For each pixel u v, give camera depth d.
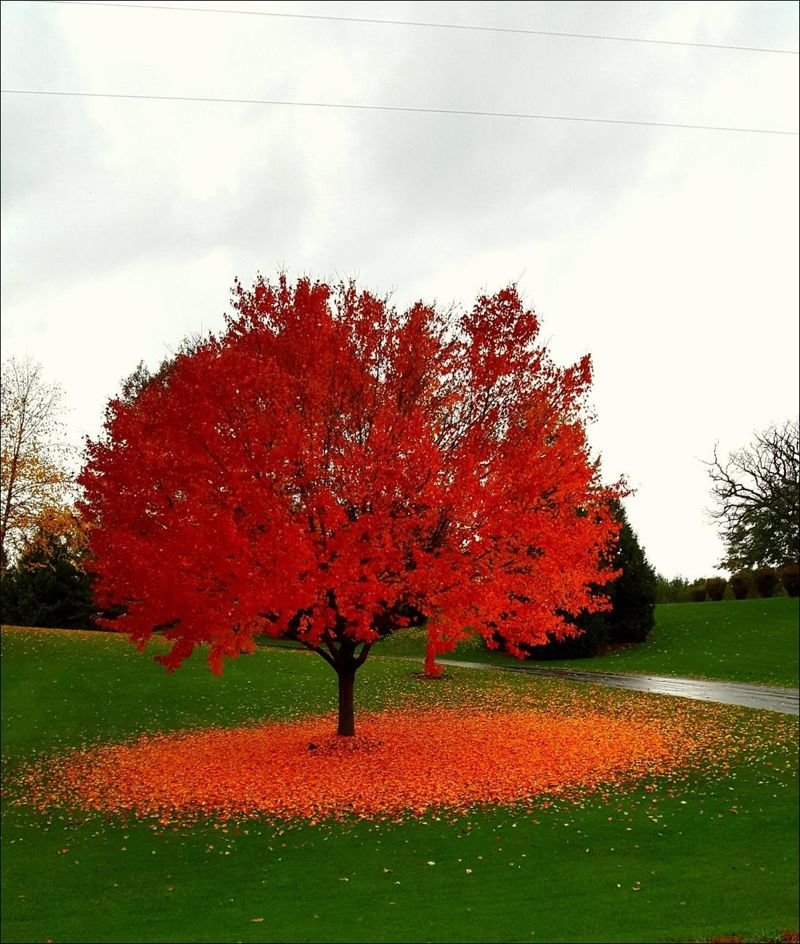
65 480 32.53
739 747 17.89
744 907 9.04
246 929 8.89
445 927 8.69
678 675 32.66
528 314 15.26
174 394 14.23
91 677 27.25
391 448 14.14
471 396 15.64
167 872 11.16
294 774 15.80
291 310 15.31
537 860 11.02
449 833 12.26
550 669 34.91
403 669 31.56
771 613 44.59
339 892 10.07
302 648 39.72
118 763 18.03
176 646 14.16
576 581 15.12
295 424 13.89
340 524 13.45
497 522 13.80
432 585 14.08
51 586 44.09
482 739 18.80
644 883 10.00
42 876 11.23
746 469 59.41
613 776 15.45
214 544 12.89
